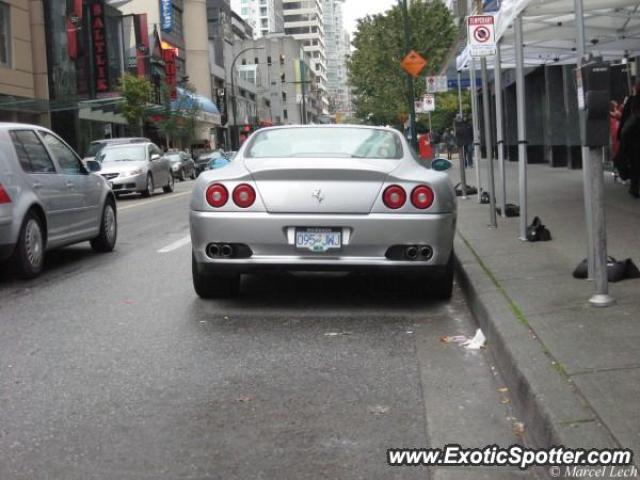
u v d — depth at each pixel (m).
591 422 3.45
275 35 136.62
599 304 5.46
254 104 102.62
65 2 38.78
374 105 49.94
